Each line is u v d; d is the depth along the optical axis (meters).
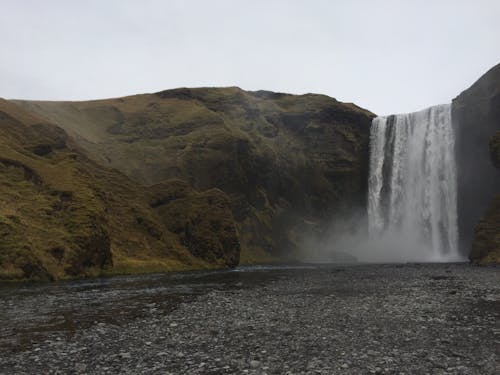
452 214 96.50
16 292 32.12
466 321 19.47
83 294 31.39
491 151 69.38
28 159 60.41
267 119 136.12
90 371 12.96
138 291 33.62
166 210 78.50
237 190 108.56
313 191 124.12
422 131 106.69
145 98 143.75
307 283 38.34
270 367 13.15
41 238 45.59
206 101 140.75
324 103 137.25
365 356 14.14
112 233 63.19
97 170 77.75
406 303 24.84
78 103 127.94
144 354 14.84
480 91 86.06
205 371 12.86
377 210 116.44
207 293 32.06
